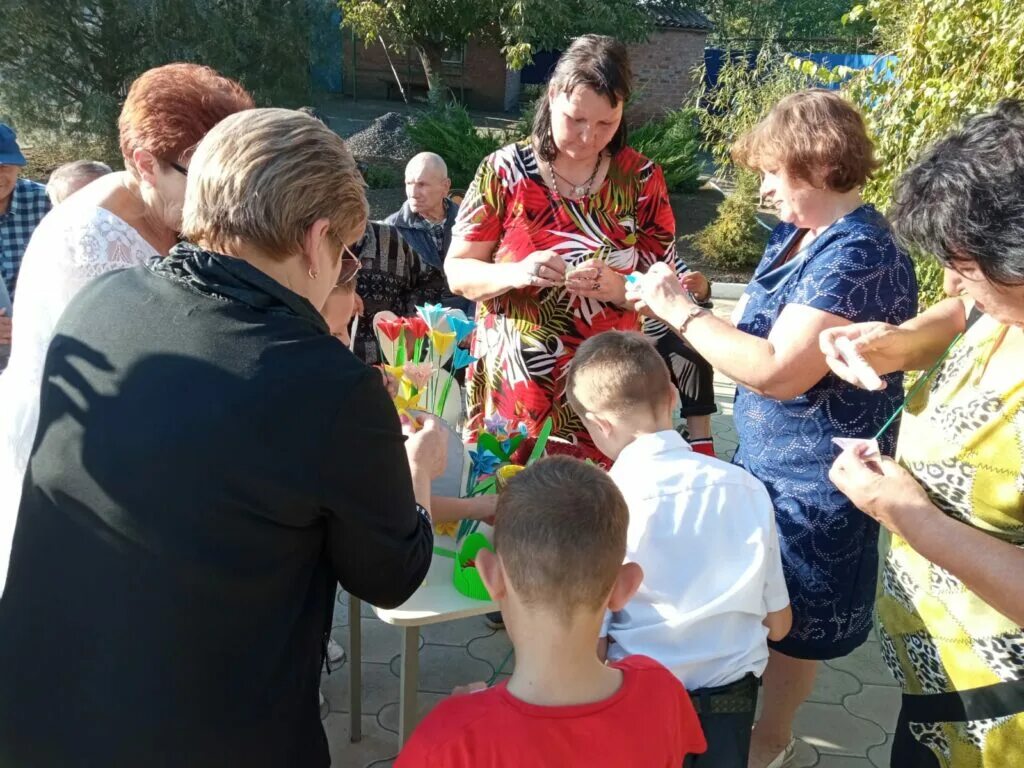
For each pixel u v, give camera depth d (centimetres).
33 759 105
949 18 391
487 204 232
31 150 1352
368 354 347
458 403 216
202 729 103
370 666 272
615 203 232
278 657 108
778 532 185
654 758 117
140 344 105
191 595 100
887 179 416
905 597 151
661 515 150
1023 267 107
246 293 107
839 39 1523
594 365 165
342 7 1409
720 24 2495
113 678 101
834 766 238
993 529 129
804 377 166
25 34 1190
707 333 178
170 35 1235
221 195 107
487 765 109
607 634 155
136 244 147
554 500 116
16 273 342
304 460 101
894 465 137
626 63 208
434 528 180
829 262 166
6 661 108
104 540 102
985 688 135
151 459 100
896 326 166
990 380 130
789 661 201
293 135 109
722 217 959
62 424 107
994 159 112
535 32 1391
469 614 162
